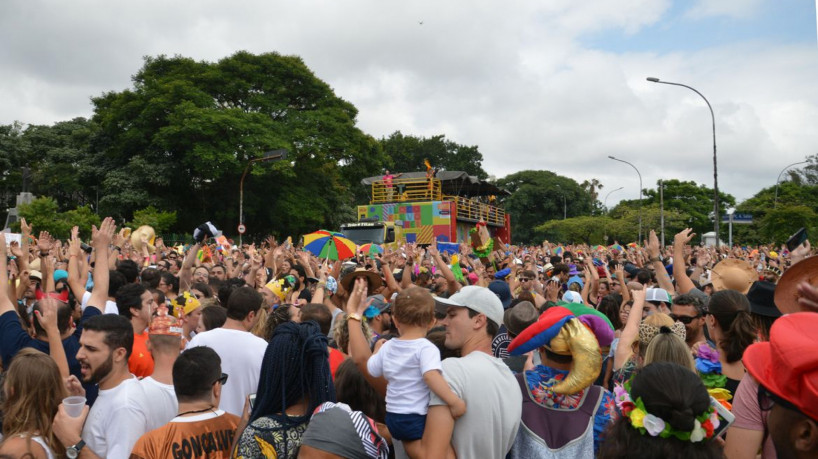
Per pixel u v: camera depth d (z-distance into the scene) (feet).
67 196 169.17
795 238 15.12
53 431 10.03
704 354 12.34
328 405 9.67
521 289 29.43
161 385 11.93
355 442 9.16
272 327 16.90
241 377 13.83
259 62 155.94
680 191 266.36
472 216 106.63
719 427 9.05
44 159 176.76
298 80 159.53
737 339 11.82
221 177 147.84
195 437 10.17
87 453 10.21
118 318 11.49
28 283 20.56
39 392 9.91
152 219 119.65
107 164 148.97
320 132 154.30
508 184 297.53
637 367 13.42
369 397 12.24
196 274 28.99
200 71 150.61
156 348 12.39
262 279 27.40
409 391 9.75
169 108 140.56
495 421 9.45
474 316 10.62
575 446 9.82
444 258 40.78
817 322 5.77
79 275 19.95
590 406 10.16
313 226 165.07
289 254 38.06
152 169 138.10
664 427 6.59
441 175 124.98
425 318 10.14
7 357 13.75
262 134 140.15
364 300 12.19
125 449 10.68
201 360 10.62
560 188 283.38
